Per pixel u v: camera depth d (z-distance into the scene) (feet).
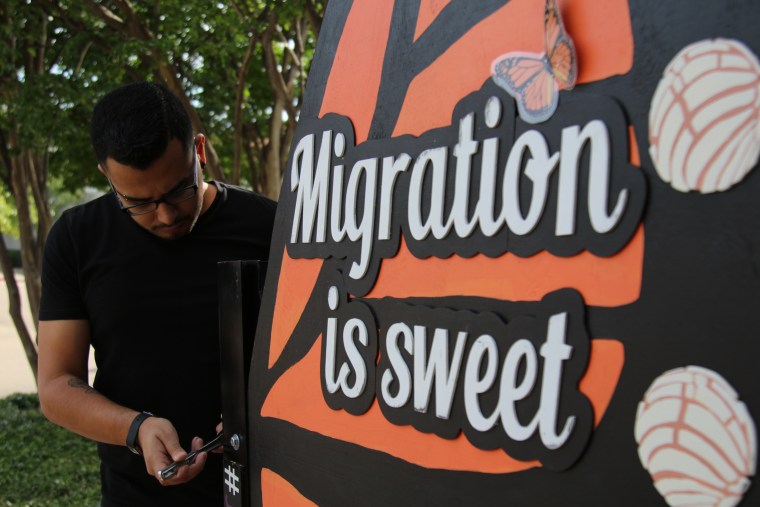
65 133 20.20
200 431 6.45
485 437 3.09
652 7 2.56
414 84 3.63
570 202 2.79
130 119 5.52
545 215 2.88
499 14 3.19
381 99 3.85
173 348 6.36
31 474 19.70
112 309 6.31
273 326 4.58
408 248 3.57
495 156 3.12
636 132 2.59
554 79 2.86
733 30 2.33
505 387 3.01
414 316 3.49
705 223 2.38
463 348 3.21
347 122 4.08
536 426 2.87
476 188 3.21
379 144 3.81
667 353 2.46
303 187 4.40
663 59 2.51
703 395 2.35
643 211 2.55
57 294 6.39
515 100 3.05
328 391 4.04
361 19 4.10
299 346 4.31
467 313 3.19
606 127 2.67
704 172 2.38
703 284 2.37
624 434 2.57
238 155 22.11
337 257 4.04
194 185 5.95
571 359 2.75
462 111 3.31
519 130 3.02
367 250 3.81
